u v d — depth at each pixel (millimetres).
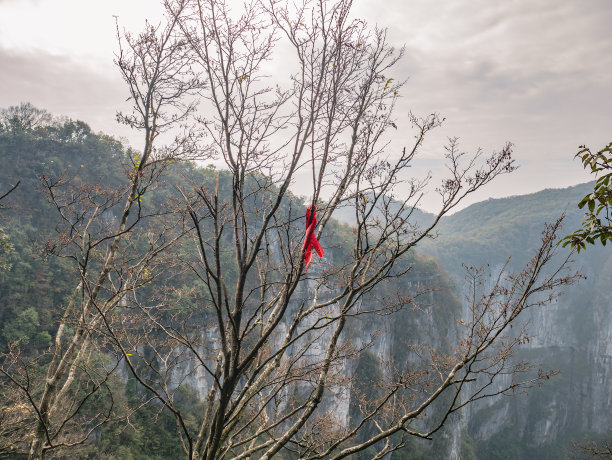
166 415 40062
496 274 177375
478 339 7684
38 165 56094
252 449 7008
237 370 5402
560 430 131375
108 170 61781
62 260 45156
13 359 10836
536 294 146625
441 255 172625
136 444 34594
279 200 5539
